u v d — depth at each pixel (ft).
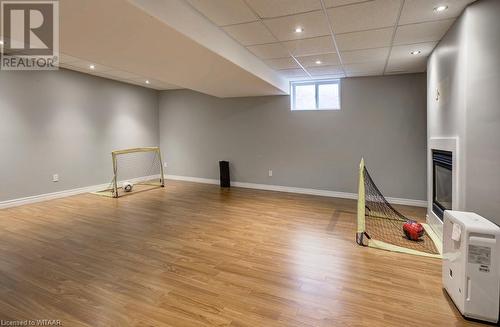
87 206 15.69
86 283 7.69
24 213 14.21
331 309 6.56
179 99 23.91
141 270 8.43
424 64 14.48
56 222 12.83
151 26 7.49
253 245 10.33
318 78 18.24
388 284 7.63
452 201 9.12
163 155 25.12
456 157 8.77
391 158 17.13
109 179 20.75
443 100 10.43
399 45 11.59
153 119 24.40
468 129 8.08
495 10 7.59
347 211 14.93
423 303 6.77
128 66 11.52
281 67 15.29
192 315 6.35
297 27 9.78
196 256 9.41
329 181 18.84
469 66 8.02
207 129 22.89
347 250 9.87
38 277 8.00
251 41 11.22
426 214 14.69
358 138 17.88
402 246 10.25
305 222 13.03
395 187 17.13
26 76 15.67
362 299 6.95
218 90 17.80
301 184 19.70
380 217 14.17
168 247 10.13
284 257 9.32
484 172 7.91
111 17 6.98
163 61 10.86
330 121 18.54
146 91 23.62
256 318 6.24
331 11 8.54
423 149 16.37
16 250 9.80
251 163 21.33
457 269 6.45
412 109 16.51
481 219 6.48
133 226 12.36
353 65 14.78
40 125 16.43
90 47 9.24
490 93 7.75
